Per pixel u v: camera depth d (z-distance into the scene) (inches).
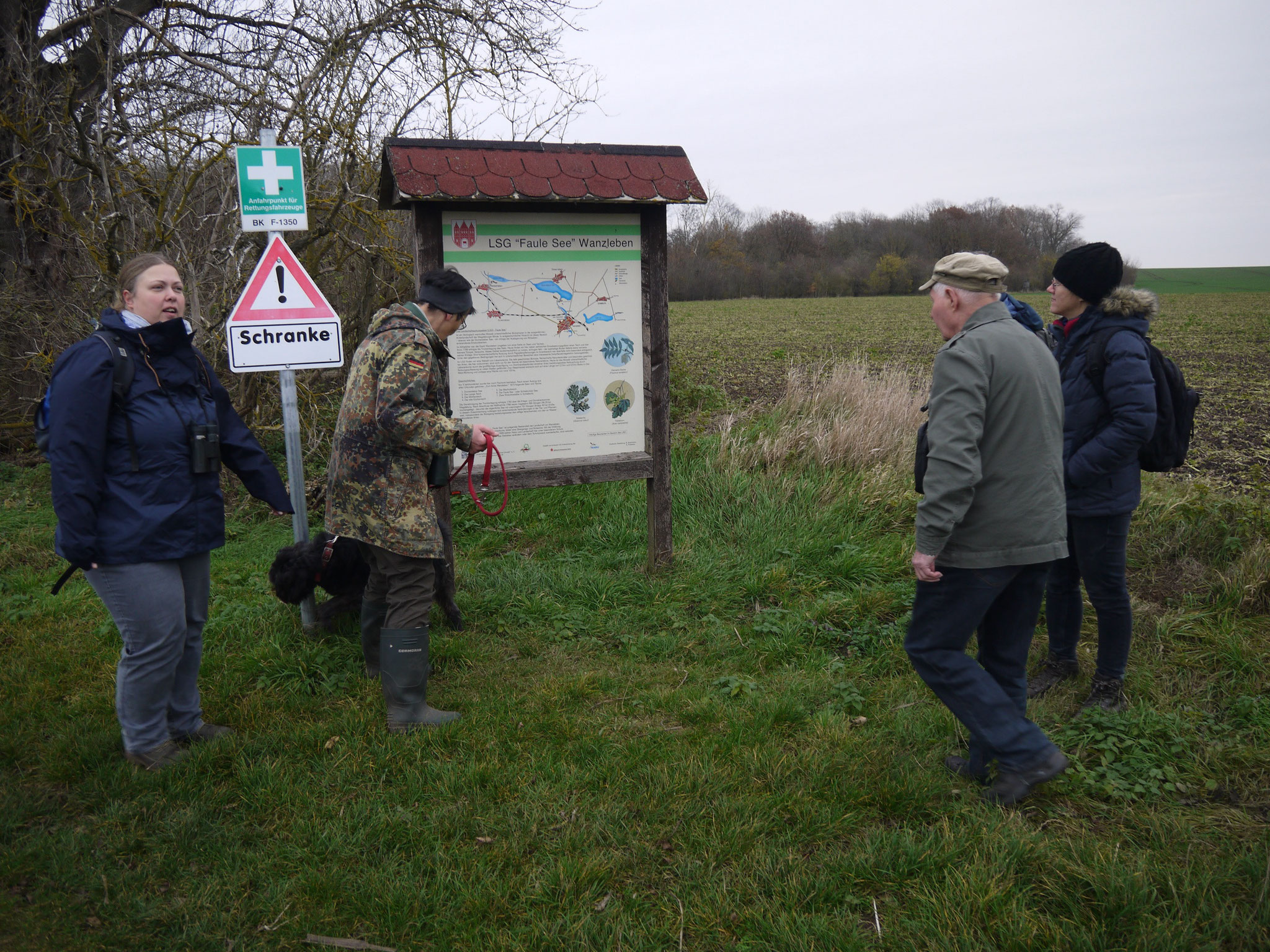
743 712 130.1
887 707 133.5
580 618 169.9
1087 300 125.6
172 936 86.0
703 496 233.6
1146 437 117.6
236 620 164.1
